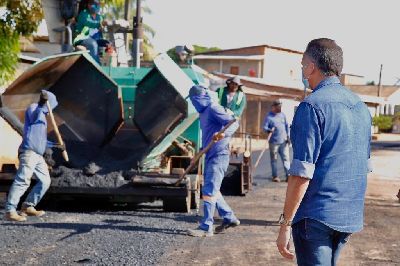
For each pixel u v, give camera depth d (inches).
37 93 373.1
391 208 393.1
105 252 247.6
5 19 557.9
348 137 129.0
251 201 418.9
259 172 649.0
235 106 395.9
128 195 347.3
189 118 348.5
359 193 131.4
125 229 299.6
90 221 321.4
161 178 344.5
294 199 127.3
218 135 283.4
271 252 255.6
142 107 372.5
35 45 776.3
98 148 373.4
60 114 382.6
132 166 357.7
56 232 288.0
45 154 360.5
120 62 452.1
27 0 557.9
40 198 333.1
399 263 242.8
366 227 319.6
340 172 128.2
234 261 238.7
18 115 360.8
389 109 2384.4
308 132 126.9
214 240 279.7
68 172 352.5
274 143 558.9
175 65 382.6
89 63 370.6
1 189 349.1
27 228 296.0
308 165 126.1
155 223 319.0
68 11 448.5
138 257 240.2
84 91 378.6
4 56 559.8
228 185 452.1
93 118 377.7
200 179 395.2
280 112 563.2
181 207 354.3
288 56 1975.9
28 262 229.0
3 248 251.3
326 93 130.7
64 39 445.7
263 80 1672.0
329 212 127.9
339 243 134.0
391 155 925.8
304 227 129.6
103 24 445.7
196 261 237.1
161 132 354.6
